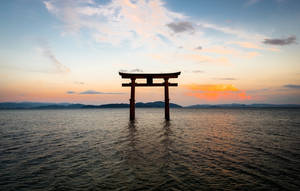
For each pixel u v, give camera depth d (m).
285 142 12.49
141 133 16.83
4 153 9.87
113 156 8.98
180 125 24.22
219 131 18.27
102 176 6.39
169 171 6.79
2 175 6.59
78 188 5.49
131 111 24.97
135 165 7.52
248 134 16.28
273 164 7.63
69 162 8.09
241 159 8.36
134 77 23.72
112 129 20.34
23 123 30.52
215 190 5.29
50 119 41.41
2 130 20.67
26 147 11.38
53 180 6.11
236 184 5.68
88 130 19.95
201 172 6.69
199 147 10.86
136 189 5.38
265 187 5.48
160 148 10.62
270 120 34.41
